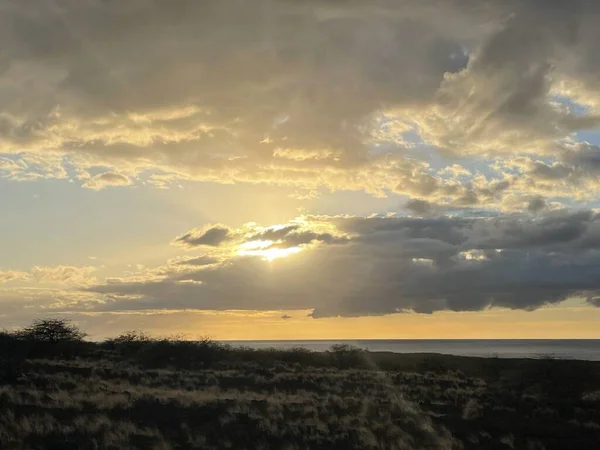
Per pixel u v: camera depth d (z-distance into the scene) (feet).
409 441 69.31
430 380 133.39
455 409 96.27
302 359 177.99
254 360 167.12
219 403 84.02
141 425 69.67
